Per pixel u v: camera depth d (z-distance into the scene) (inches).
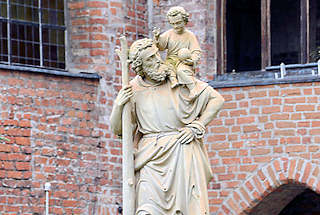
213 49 1213.7
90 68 1176.2
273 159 1157.1
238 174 1170.0
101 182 1164.5
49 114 1142.3
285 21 1239.5
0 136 1112.2
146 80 738.8
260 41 1231.5
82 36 1179.9
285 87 1155.9
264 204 1176.8
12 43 1146.0
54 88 1147.9
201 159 729.6
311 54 1205.1
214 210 1176.2
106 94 1174.3
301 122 1149.7
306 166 1145.4
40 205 1130.0
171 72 735.7
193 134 726.5
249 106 1167.6
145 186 719.7
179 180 718.5
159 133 730.2
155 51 730.8
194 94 729.6
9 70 1123.9
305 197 1251.8
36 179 1129.4
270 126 1159.6
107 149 1168.8
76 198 1151.0
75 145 1154.0
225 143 1174.3
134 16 1205.1
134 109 735.1
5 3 1145.4
